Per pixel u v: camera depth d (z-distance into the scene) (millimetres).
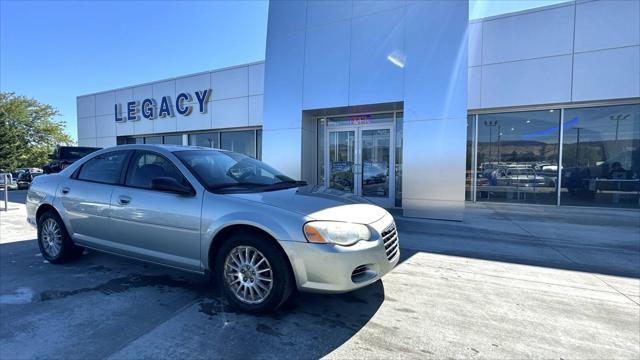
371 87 8336
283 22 9367
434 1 7688
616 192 9336
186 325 2828
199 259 3215
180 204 3312
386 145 9805
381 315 3049
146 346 2516
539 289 3701
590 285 3840
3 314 3010
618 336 2738
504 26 9664
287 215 2885
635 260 4770
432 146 7723
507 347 2553
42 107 40938
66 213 4184
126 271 4145
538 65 9383
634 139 9102
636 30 8523
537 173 10086
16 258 4707
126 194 3689
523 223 7379
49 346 2508
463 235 6219
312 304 3252
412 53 7887
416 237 6074
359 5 8445
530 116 10078
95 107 17234
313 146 10195
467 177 10781
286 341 2604
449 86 7566
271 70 9531
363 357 2402
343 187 10367
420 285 3775
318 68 8953
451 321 2953
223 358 2375
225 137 14141
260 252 2922
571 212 8953
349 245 2803
